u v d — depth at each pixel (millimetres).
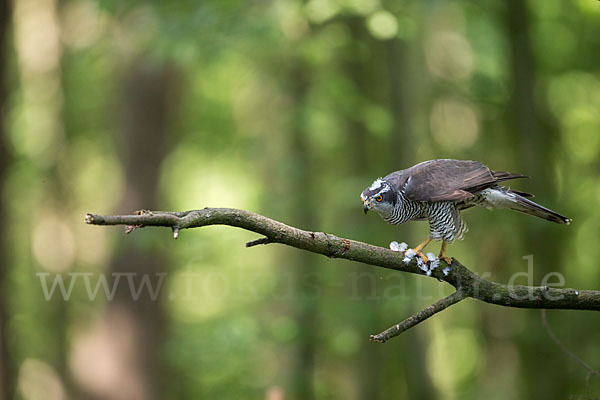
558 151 14258
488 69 14375
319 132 16250
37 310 24734
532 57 12523
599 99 15539
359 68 15508
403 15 12891
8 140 15852
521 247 12820
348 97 14562
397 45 13867
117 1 13531
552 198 12578
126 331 16422
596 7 13500
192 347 14398
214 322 16797
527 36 12500
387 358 17938
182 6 13094
